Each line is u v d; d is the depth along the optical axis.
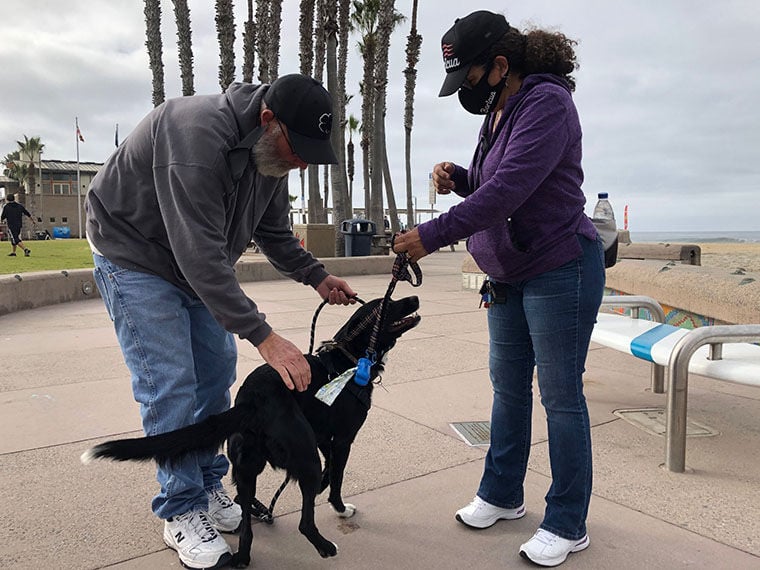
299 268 3.02
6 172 82.38
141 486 3.07
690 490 3.03
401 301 2.73
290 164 2.44
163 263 2.49
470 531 2.67
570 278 2.39
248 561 2.39
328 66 16.80
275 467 2.42
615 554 2.46
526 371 2.68
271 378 2.44
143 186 2.40
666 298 6.11
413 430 3.86
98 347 6.21
